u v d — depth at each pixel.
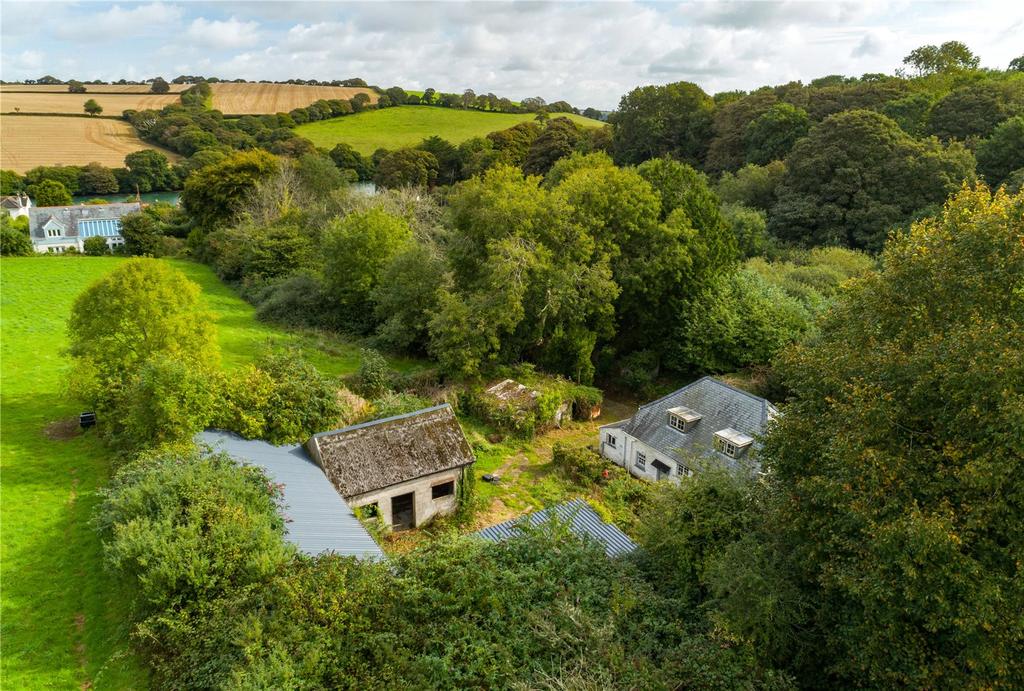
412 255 44.41
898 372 13.73
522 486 30.42
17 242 69.25
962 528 11.50
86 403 27.83
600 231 41.78
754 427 28.80
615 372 45.78
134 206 105.38
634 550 19.73
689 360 41.56
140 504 16.83
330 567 15.26
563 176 57.38
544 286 39.22
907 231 51.28
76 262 62.94
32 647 15.26
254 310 52.59
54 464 24.19
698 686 12.95
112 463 23.38
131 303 25.70
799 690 14.12
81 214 100.81
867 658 12.73
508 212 39.50
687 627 15.13
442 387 37.59
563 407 37.91
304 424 26.58
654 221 42.81
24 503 21.47
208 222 76.06
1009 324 13.05
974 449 12.06
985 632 11.34
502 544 17.23
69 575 18.03
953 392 12.42
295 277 53.78
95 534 19.88
